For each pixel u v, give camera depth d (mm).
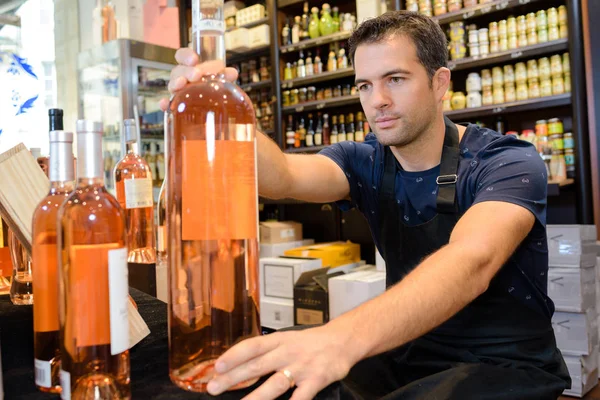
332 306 2826
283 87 4359
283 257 3424
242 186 598
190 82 626
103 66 3754
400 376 1379
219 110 585
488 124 3570
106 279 543
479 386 1041
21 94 1604
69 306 542
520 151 1285
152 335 802
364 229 3859
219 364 548
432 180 1468
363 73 1423
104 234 548
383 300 738
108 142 3775
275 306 3178
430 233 1447
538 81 3199
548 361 1280
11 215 642
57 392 591
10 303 977
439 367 1313
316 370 588
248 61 4863
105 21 3855
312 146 4289
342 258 3500
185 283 583
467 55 3529
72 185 664
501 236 971
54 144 601
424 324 747
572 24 2969
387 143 1439
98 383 535
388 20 1414
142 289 1230
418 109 1396
